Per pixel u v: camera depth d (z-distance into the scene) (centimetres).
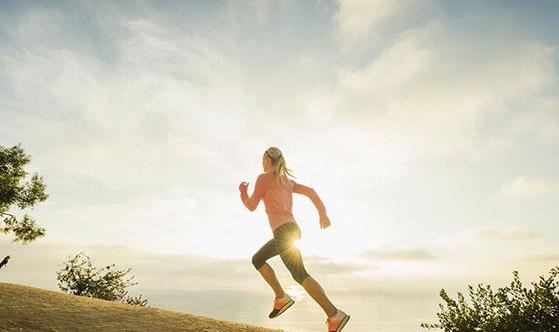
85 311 348
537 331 425
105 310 362
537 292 438
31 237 1616
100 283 1273
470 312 470
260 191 336
